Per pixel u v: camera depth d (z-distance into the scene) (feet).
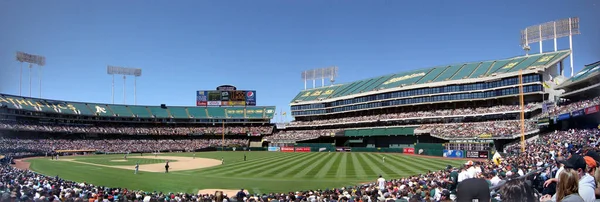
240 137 458.50
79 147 357.41
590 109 166.50
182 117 458.09
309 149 361.92
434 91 322.96
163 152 384.27
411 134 314.35
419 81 341.00
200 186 125.39
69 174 163.02
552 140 178.91
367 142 359.87
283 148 386.52
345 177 143.23
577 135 166.40
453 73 330.75
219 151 397.19
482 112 287.07
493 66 311.06
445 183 65.21
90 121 407.44
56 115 378.53
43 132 366.84
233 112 481.05
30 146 322.75
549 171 44.91
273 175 154.30
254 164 212.02
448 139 275.80
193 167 199.21
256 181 136.05
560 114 198.29
